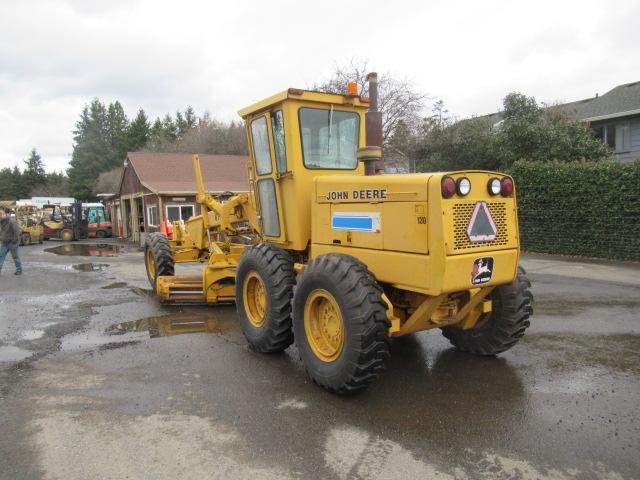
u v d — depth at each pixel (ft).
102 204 106.93
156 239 28.60
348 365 12.55
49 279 34.88
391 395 13.37
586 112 63.05
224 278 23.49
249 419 12.02
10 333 20.08
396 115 73.10
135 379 14.75
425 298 13.25
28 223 75.41
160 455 10.42
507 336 15.47
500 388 13.76
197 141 137.59
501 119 67.46
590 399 12.99
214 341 18.56
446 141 63.00
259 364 15.98
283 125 16.67
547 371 15.05
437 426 11.57
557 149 51.26
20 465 10.11
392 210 12.94
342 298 12.64
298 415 12.21
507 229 13.19
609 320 20.99
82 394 13.67
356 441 10.91
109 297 27.55
